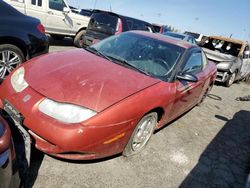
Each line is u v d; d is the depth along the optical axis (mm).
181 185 3203
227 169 3848
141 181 3061
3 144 1803
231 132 5367
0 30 4387
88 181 2816
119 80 3154
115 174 3037
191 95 4586
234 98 8562
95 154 2789
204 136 4801
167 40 4449
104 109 2688
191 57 4480
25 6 8992
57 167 2896
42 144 2666
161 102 3365
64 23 10414
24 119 2688
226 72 9555
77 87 2818
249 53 11336
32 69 3141
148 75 3580
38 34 5027
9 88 2990
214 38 11125
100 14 10242
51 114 2619
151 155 3635
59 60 3396
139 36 4445
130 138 3137
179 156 3834
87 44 10367
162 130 4484
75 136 2551
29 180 2613
